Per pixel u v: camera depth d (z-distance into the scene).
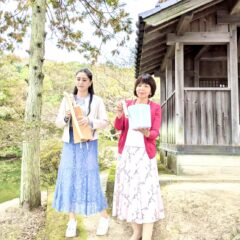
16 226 4.17
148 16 4.30
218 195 3.41
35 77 4.59
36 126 3.97
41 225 4.15
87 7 5.84
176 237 2.87
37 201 4.71
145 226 2.75
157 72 8.47
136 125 2.64
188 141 4.95
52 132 4.39
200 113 4.99
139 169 2.74
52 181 6.62
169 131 6.33
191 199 3.32
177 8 4.37
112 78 12.80
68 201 2.84
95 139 2.98
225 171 4.87
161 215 2.82
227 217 2.95
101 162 8.55
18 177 4.87
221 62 7.75
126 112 2.74
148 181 2.74
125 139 2.91
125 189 2.79
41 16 4.73
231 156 4.88
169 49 6.02
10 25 5.84
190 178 4.34
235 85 4.98
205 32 5.08
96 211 2.90
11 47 5.94
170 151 5.88
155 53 6.49
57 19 6.07
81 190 2.87
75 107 2.88
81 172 2.88
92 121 2.91
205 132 4.96
